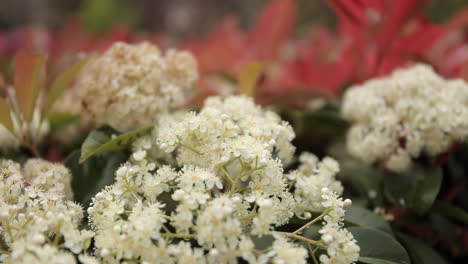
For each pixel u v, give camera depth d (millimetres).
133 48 660
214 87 796
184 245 558
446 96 671
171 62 671
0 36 1023
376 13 777
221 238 556
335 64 840
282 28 876
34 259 547
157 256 558
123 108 644
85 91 657
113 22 1745
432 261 638
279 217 583
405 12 769
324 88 847
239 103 632
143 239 557
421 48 802
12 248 559
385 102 691
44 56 647
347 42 834
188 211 561
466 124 657
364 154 682
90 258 560
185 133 602
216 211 556
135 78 650
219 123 602
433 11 1531
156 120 651
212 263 559
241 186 616
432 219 692
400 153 670
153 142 633
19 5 2221
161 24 2686
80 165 637
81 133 730
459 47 832
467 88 683
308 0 2111
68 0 2344
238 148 587
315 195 607
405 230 688
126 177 593
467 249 699
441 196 704
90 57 662
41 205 594
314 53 895
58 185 605
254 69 705
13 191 594
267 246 576
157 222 562
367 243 600
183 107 697
